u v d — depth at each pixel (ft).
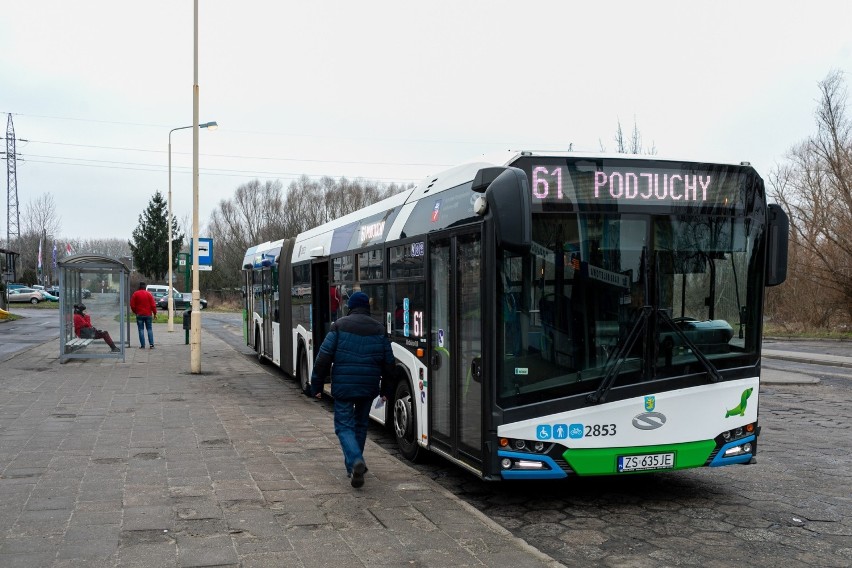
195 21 50.19
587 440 19.27
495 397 19.24
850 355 77.92
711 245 20.48
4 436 27.71
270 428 30.45
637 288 19.81
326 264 40.16
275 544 15.99
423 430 24.66
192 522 17.38
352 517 18.17
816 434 33.22
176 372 51.75
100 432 28.76
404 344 26.76
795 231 114.52
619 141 94.58
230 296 235.81
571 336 19.42
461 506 19.29
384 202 30.91
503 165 19.76
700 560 16.55
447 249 22.66
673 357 19.84
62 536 16.15
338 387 21.50
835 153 106.93
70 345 56.90
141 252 272.31
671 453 19.69
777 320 121.80
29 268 266.57
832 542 17.85
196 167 50.98
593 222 19.74
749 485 23.50
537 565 15.14
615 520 19.61
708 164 20.70
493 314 19.27
